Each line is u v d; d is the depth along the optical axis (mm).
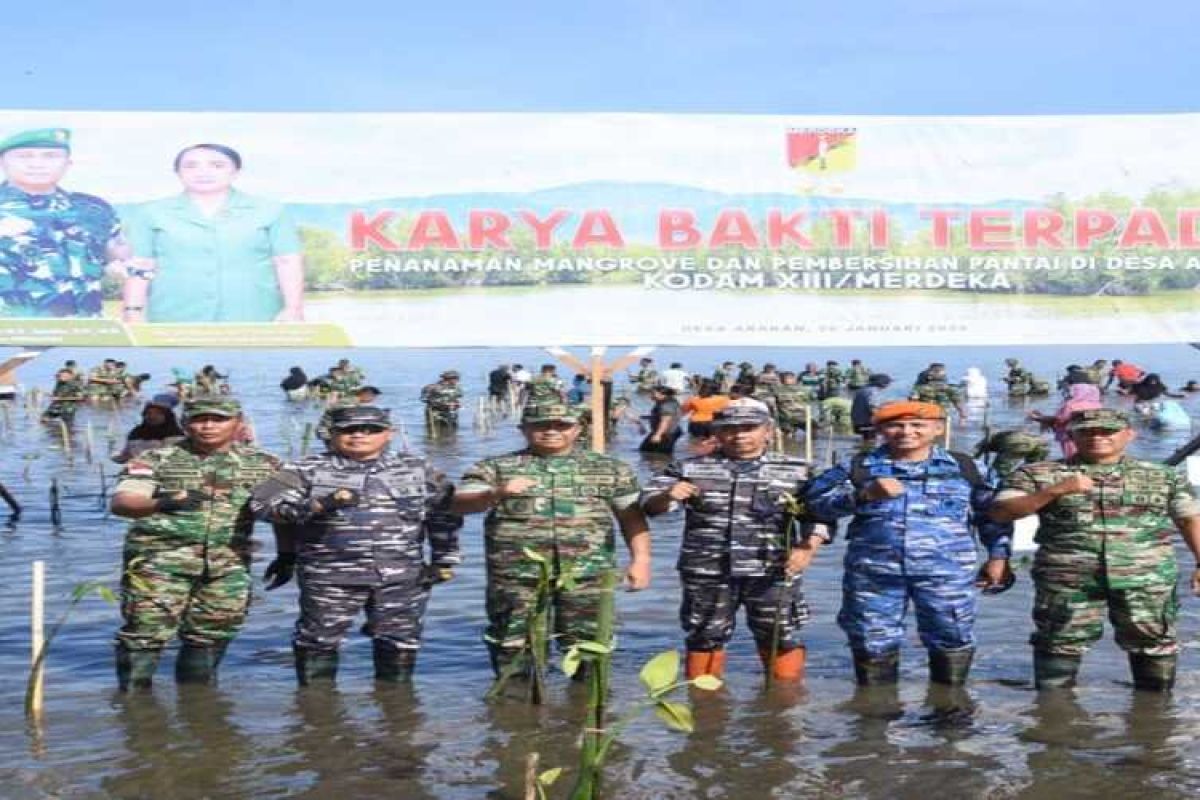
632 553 7613
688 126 17094
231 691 7594
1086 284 17281
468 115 16875
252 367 60375
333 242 16641
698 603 7590
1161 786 5938
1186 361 58531
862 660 7516
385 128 16766
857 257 17172
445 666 8250
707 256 17094
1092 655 8273
